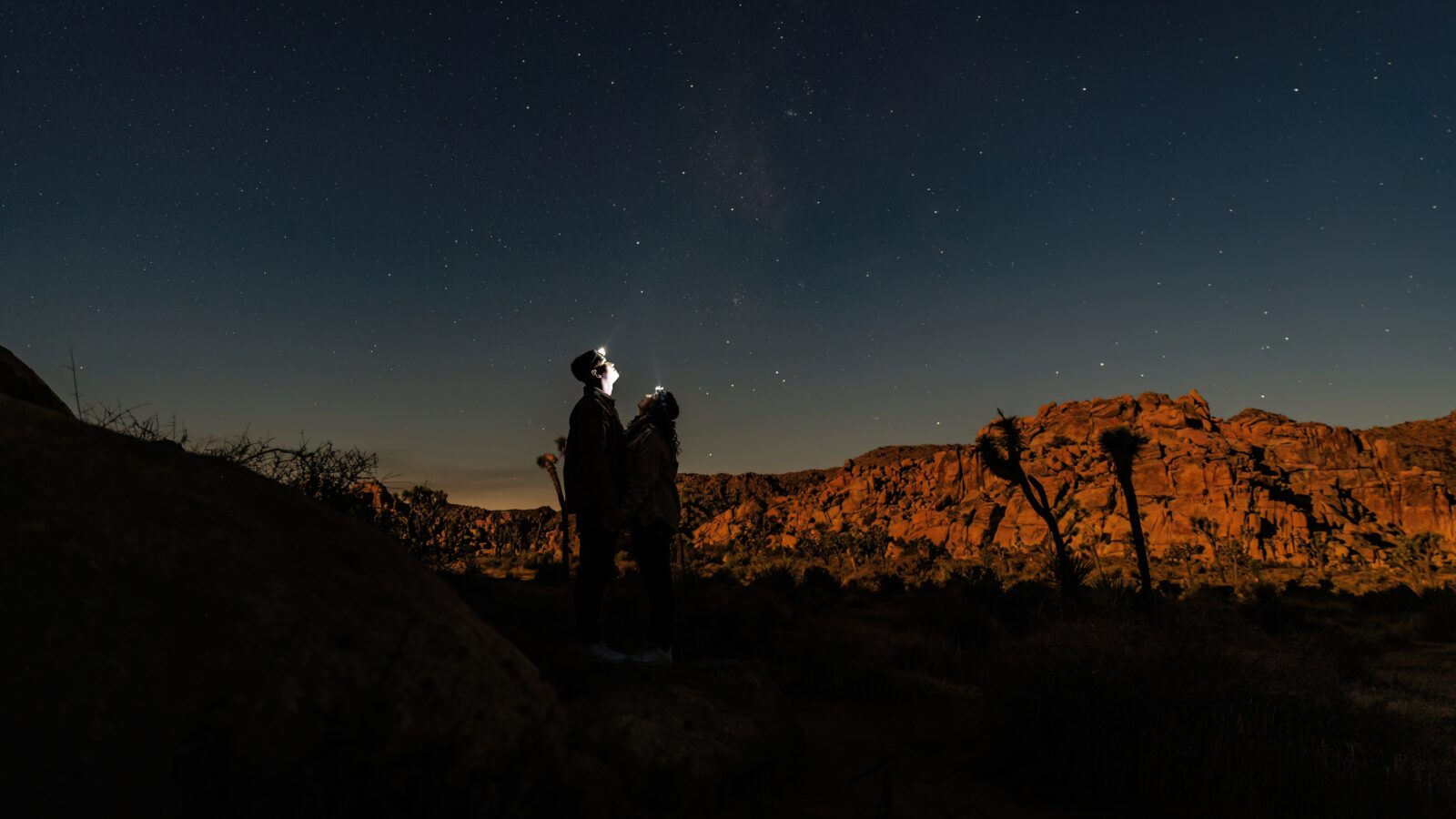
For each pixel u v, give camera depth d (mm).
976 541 153750
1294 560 122875
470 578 7969
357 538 2594
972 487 185500
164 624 1928
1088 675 4969
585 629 4215
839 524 186750
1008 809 4078
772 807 3588
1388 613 24344
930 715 6496
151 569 2010
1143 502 146375
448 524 8508
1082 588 19047
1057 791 4363
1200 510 141125
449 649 2297
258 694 1908
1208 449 173750
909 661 9742
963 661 9711
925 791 4285
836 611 23609
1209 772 4316
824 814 3674
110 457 2311
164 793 1773
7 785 1662
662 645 4430
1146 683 4977
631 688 3729
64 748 1727
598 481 4148
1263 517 137875
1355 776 4266
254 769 1853
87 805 1704
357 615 2195
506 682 2406
